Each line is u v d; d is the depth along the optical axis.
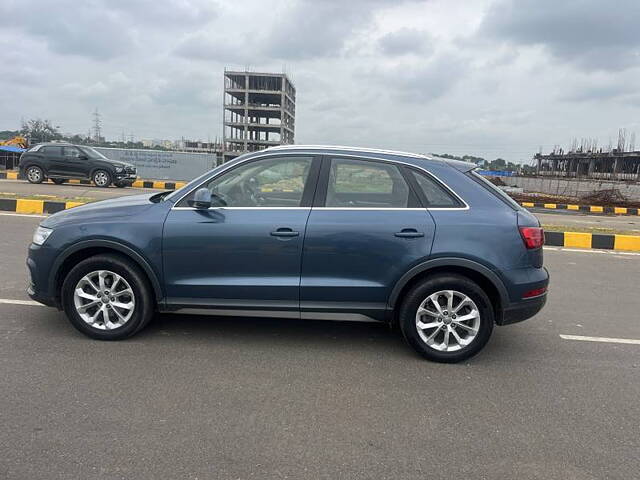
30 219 10.91
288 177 4.41
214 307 4.35
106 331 4.44
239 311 4.36
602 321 5.69
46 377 3.72
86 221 4.38
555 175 48.88
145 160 31.64
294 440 3.04
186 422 3.20
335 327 5.11
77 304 4.41
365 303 4.27
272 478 2.68
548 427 3.32
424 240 4.18
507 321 4.29
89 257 4.44
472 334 4.28
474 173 4.48
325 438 3.08
